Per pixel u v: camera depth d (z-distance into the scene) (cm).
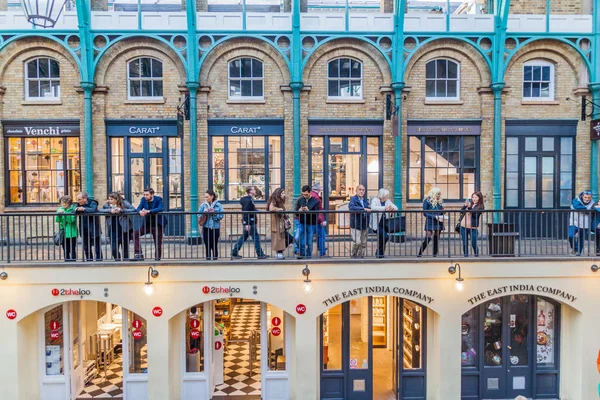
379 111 1153
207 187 1145
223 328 1017
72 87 1114
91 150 1109
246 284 845
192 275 838
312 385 858
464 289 863
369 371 927
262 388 921
